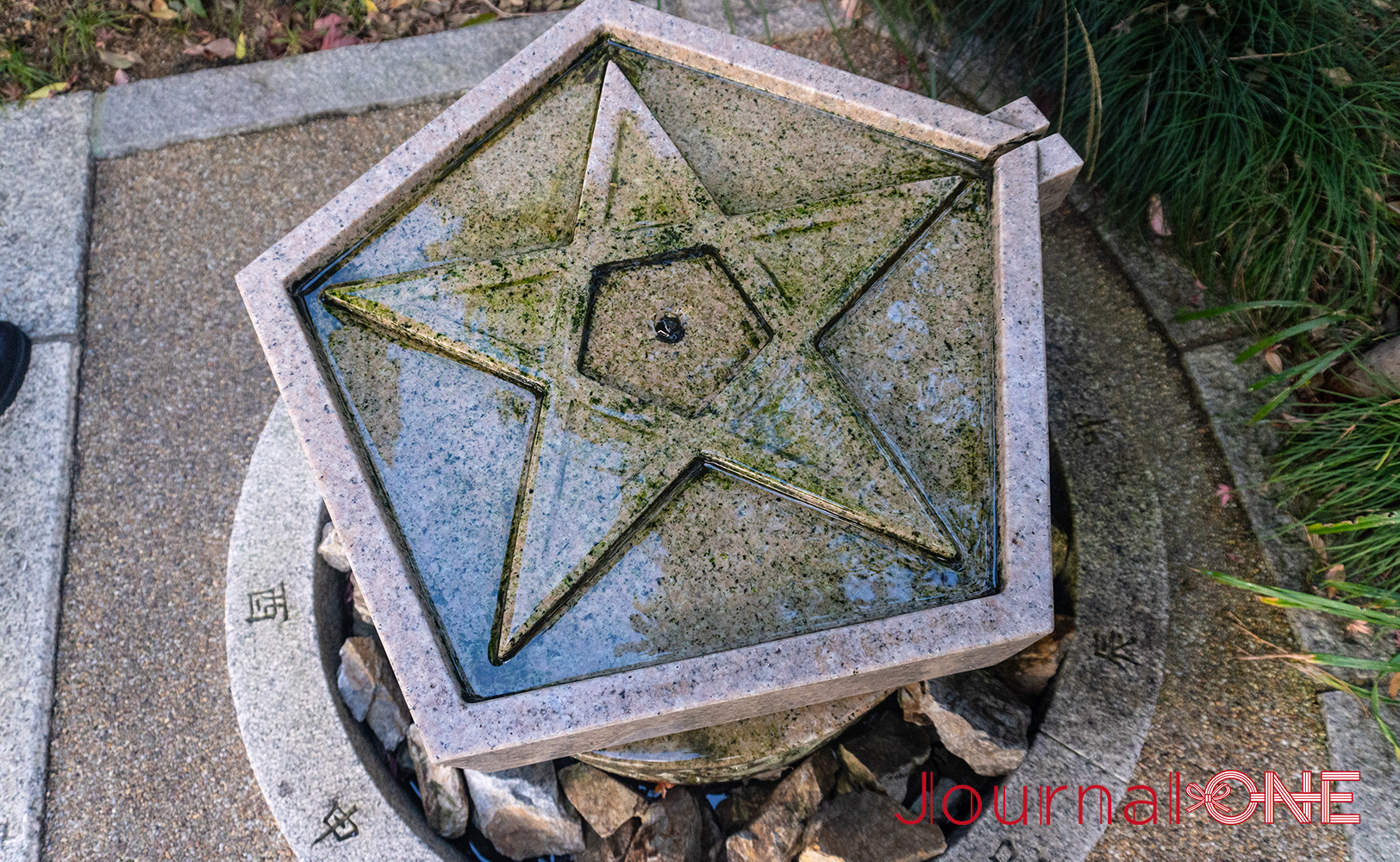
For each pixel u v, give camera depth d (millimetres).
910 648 1573
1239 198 2523
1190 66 2680
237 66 3264
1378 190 2447
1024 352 1809
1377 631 2215
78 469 2805
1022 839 2111
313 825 2191
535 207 2086
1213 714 2227
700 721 1725
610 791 2277
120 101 3223
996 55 3066
